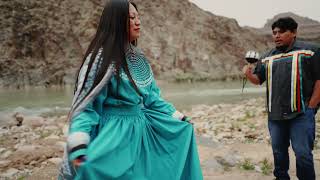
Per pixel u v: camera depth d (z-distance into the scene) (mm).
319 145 7613
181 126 3227
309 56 4277
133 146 2855
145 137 3000
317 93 4207
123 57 2812
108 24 2811
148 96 3195
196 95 25781
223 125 10766
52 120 13438
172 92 28797
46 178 5805
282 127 4535
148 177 2926
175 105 19203
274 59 4520
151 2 61906
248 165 6098
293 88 4340
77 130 2523
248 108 15633
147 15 59156
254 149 7555
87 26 45875
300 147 4258
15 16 43531
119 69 2762
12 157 6820
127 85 2840
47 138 8906
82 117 2586
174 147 3172
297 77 4316
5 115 14023
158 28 57438
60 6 47094
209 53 58062
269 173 5719
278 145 4594
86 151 2508
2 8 43594
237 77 50594
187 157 3232
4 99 24734
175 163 3137
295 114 4336
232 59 60438
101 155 2551
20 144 8633
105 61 2701
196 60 55406
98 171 2520
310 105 4266
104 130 2715
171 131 3158
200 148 7203
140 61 3057
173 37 56938
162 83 42969
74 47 43688
